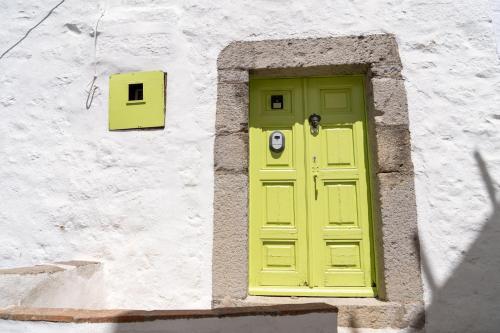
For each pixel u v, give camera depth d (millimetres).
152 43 3271
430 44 3109
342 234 3061
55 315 2012
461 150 2963
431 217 2895
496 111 2990
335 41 3143
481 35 3107
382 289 2883
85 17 3373
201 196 3035
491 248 2832
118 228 3062
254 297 2979
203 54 3221
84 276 2758
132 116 3184
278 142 3186
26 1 3406
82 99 3271
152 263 2990
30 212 3162
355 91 3258
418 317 2770
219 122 3113
